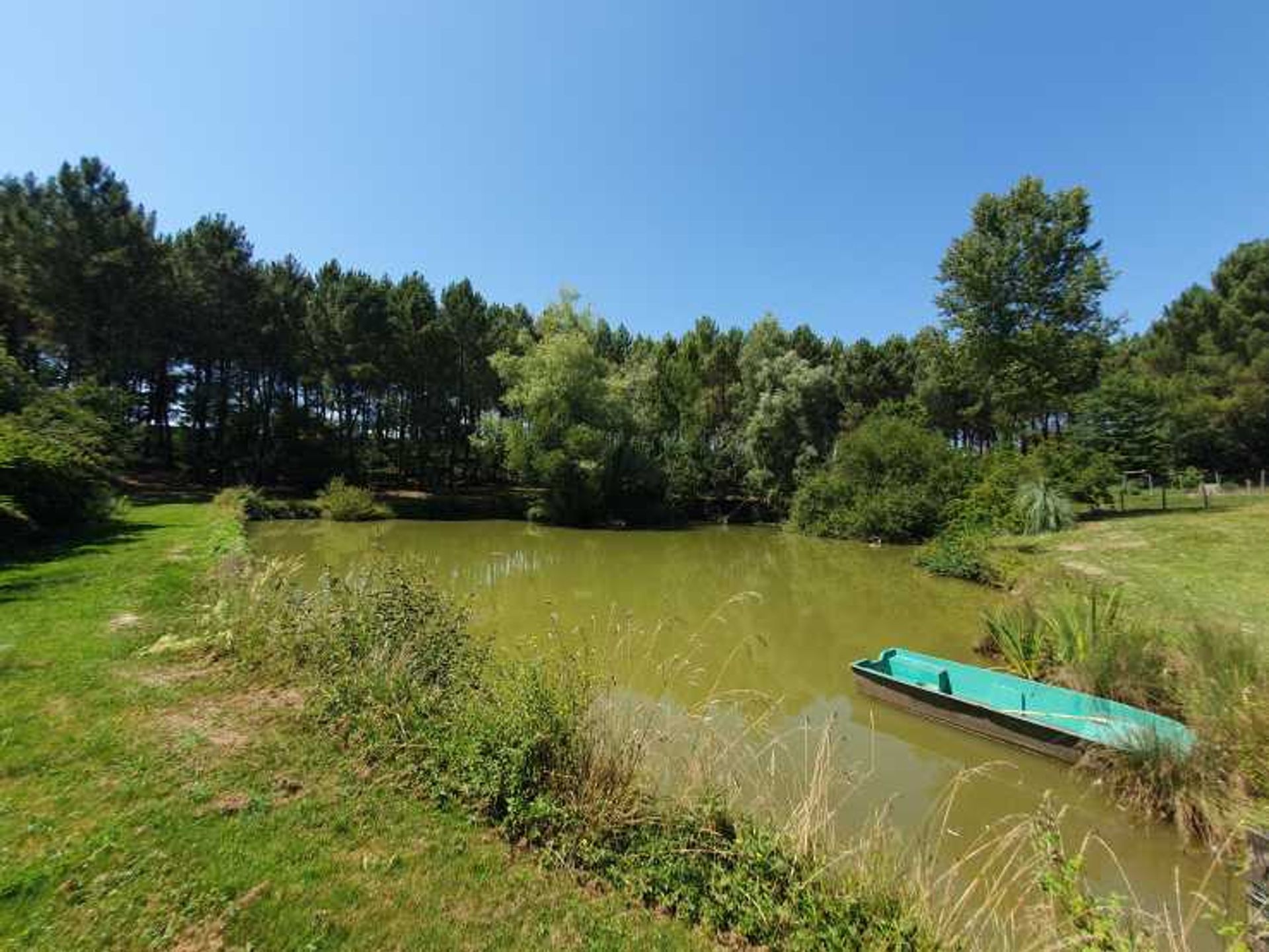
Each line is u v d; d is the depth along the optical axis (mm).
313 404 36844
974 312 31219
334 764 4375
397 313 35188
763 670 9344
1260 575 11680
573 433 30297
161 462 33469
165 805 3691
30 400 16609
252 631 6531
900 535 25062
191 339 30594
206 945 2680
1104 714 6465
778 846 3578
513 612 12336
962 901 3273
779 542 26078
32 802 3627
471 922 2992
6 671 5625
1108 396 28516
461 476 41875
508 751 4129
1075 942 2766
